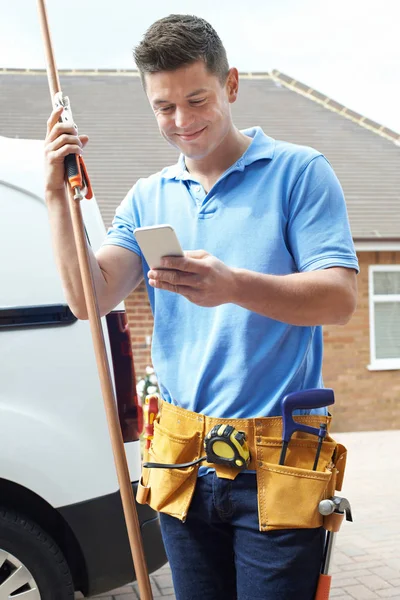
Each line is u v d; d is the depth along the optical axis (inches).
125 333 121.7
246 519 64.0
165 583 167.3
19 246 117.0
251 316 64.5
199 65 61.7
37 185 120.0
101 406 117.5
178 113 62.8
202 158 66.0
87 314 67.5
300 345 65.7
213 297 57.7
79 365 117.0
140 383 343.0
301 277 60.6
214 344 65.6
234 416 65.0
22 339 114.7
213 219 66.8
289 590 62.7
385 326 462.0
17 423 112.1
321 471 63.2
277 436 63.8
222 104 64.2
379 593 163.9
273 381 64.9
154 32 62.0
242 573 64.4
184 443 66.2
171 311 68.9
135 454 120.2
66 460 113.9
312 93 633.6
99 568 114.9
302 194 64.6
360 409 447.2
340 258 62.7
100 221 124.1
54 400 115.0
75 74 629.9
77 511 113.7
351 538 206.7
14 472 111.0
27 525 112.0
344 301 61.9
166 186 70.9
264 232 64.9
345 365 447.5
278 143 68.2
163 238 54.7
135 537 63.7
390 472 302.2
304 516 61.9
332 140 575.2
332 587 168.4
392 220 477.1
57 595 112.3
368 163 550.6
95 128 547.5
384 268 455.5
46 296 116.6
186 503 66.0
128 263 71.6
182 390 67.7
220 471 64.1
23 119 547.5
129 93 607.8
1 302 114.5
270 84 646.5
